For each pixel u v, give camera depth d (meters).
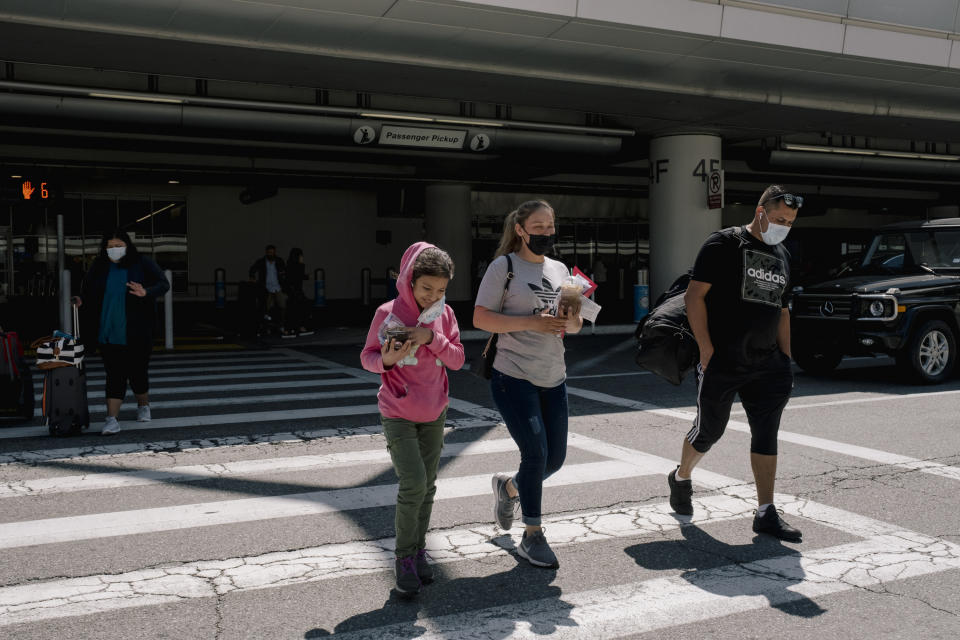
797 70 14.88
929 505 5.37
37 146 21.05
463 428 7.79
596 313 4.12
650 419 8.27
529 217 4.23
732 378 4.70
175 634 3.52
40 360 7.46
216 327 21.25
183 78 14.95
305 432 7.70
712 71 14.72
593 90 15.45
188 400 9.55
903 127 19.44
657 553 4.50
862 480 5.98
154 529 4.89
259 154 21.80
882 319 10.41
